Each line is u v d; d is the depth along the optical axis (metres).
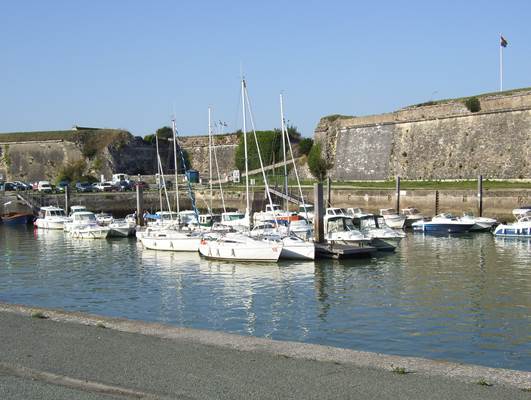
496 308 20.95
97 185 76.94
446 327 18.47
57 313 13.40
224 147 94.69
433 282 26.17
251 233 36.31
